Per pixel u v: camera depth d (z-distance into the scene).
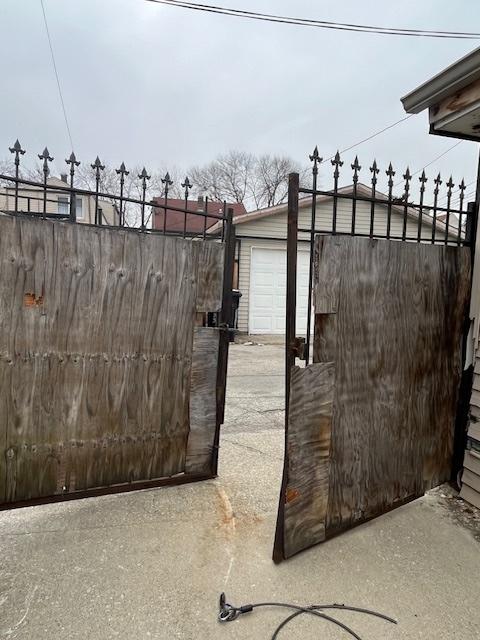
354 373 1.94
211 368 2.43
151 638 1.41
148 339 2.21
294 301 1.70
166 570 1.75
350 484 2.01
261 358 7.14
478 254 2.38
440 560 1.88
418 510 2.32
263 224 9.69
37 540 1.94
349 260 1.85
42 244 1.93
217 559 1.84
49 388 2.02
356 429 1.99
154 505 2.27
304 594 1.64
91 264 2.04
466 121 2.14
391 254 2.02
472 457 2.40
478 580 1.75
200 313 2.36
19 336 1.94
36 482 2.04
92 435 2.14
